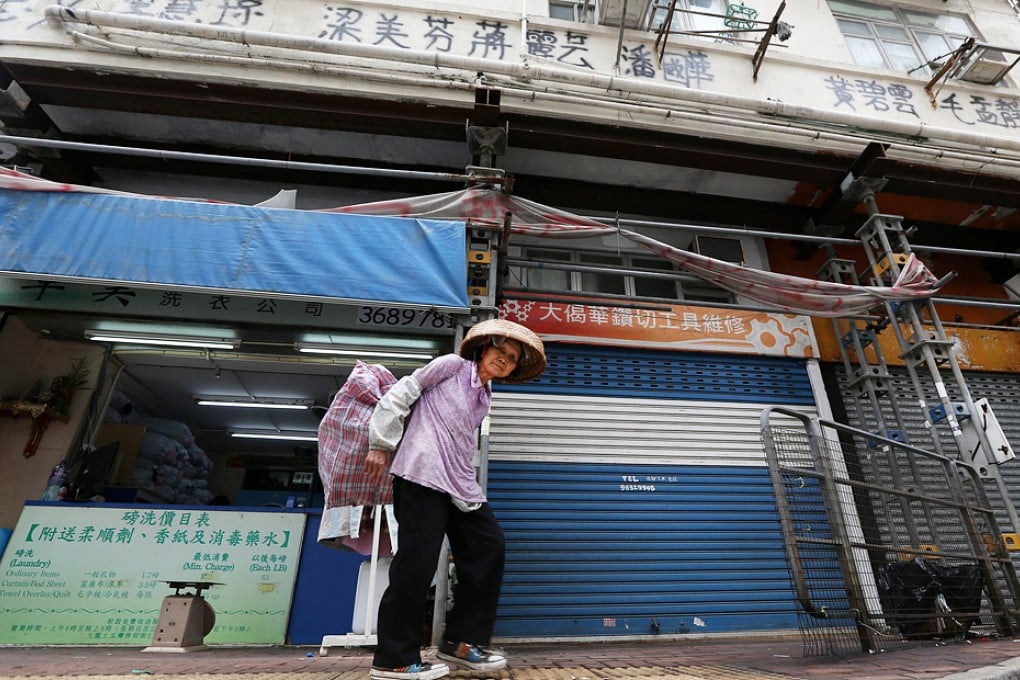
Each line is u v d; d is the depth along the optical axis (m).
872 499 4.41
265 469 11.07
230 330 5.55
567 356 6.17
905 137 6.59
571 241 6.79
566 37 6.63
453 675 2.01
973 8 8.85
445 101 5.75
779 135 6.29
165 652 3.90
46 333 5.59
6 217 4.31
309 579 4.77
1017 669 1.91
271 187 6.52
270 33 5.39
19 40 5.39
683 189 6.82
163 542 4.71
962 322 7.49
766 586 5.47
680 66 6.73
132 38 5.56
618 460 5.79
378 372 2.32
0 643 4.23
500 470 5.55
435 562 1.91
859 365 6.60
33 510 4.65
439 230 4.79
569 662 2.97
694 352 6.44
